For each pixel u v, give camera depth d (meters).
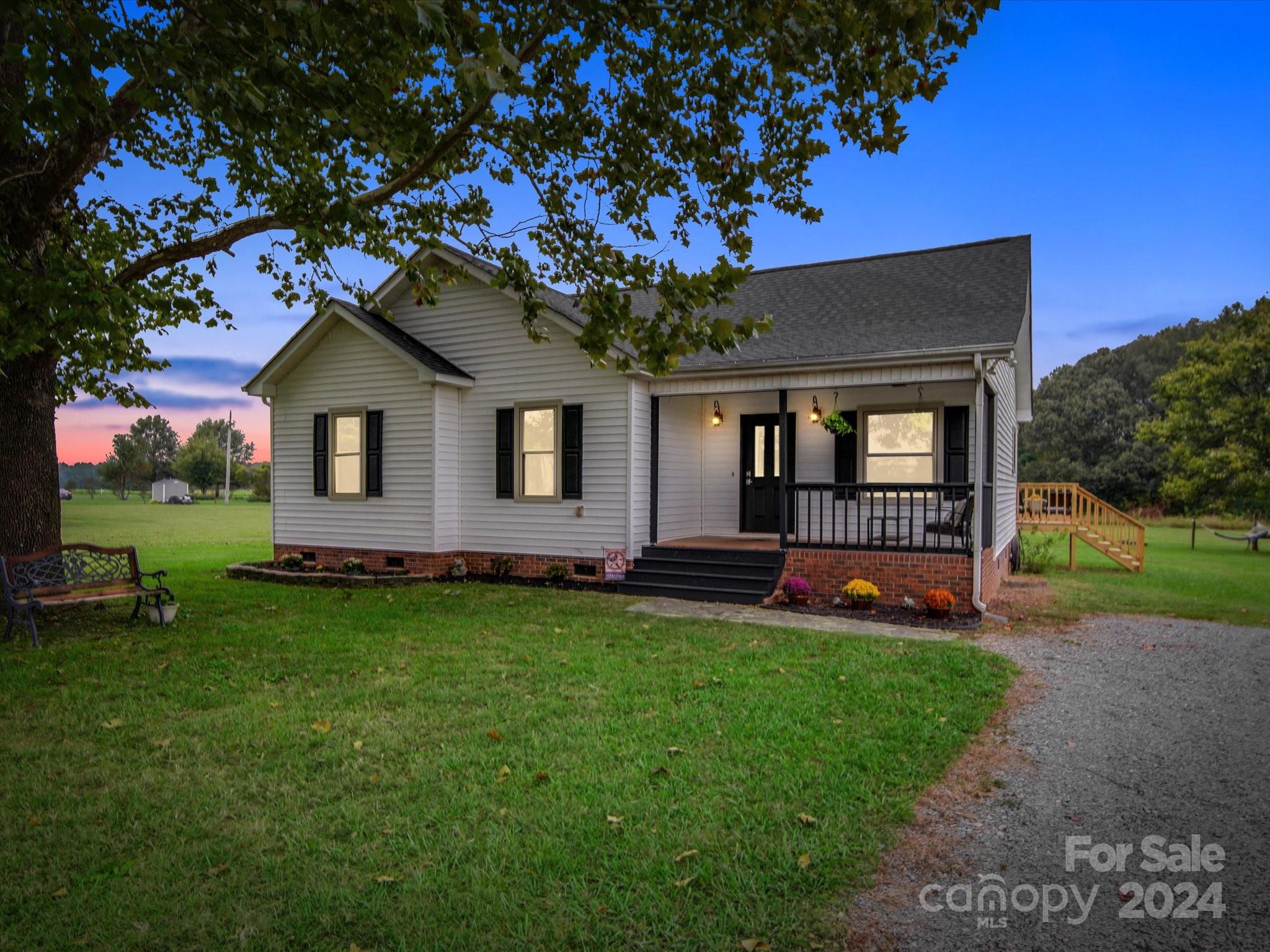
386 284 13.74
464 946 2.72
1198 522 36.16
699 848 3.42
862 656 7.18
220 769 4.38
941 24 4.52
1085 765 4.68
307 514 14.29
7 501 8.96
